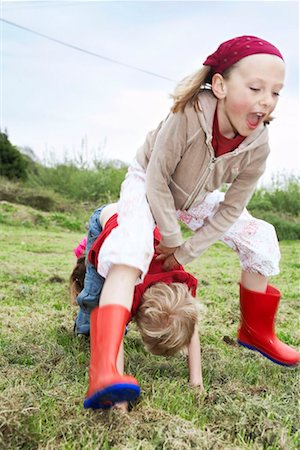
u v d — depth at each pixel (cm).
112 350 207
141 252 223
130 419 214
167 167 239
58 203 1204
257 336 299
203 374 282
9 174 1372
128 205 239
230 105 229
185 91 232
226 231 267
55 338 331
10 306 415
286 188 1312
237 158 247
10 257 655
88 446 201
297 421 231
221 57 230
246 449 204
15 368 277
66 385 256
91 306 263
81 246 350
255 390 264
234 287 534
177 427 206
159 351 237
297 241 1043
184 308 233
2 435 202
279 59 228
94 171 1405
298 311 459
